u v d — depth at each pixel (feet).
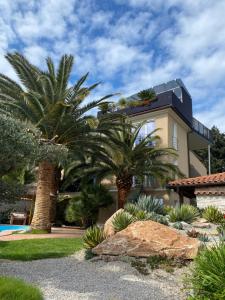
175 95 96.43
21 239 49.06
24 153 30.01
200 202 61.26
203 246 30.91
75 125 61.41
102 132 68.13
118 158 80.53
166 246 31.45
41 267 30.37
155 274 28.27
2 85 59.88
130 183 85.35
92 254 33.73
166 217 50.31
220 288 16.42
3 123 28.76
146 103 96.63
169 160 90.43
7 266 30.09
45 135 61.52
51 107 58.08
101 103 61.98
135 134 83.15
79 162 86.63
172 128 95.50
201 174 129.29
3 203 31.40
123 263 31.17
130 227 34.94
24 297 17.87
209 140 122.21
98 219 88.74
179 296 22.98
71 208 86.22
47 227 62.28
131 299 21.76
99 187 86.48
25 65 59.67
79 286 24.43
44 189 62.95
